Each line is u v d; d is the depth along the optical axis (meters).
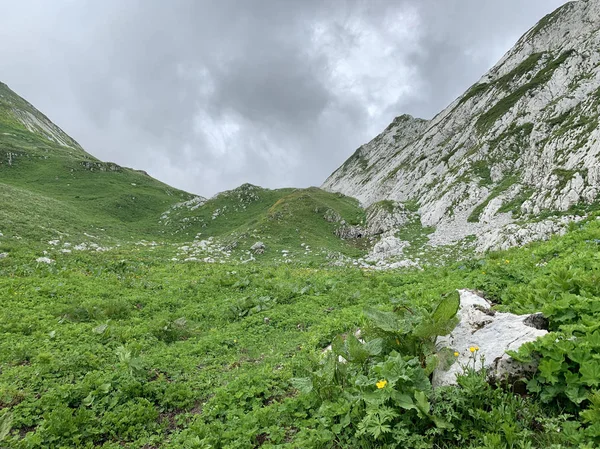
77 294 15.37
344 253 50.12
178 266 27.16
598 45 65.12
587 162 37.59
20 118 129.75
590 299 5.78
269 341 10.74
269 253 45.28
